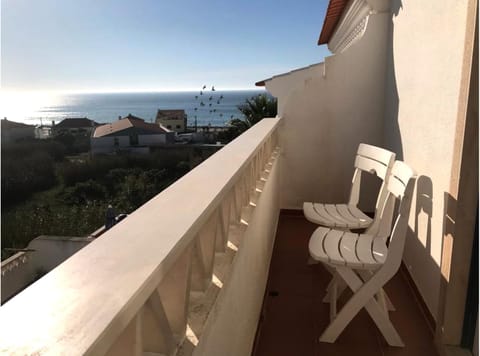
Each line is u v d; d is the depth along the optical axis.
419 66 2.75
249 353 2.06
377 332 2.45
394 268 2.17
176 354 0.91
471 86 1.88
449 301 2.12
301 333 2.47
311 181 4.47
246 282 1.86
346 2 4.70
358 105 4.18
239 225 1.82
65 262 0.72
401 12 3.32
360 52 4.06
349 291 2.92
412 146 2.94
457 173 2.02
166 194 1.19
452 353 2.12
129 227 0.90
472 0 1.83
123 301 0.59
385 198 2.63
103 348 0.52
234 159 1.78
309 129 4.34
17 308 0.57
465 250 2.04
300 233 4.11
